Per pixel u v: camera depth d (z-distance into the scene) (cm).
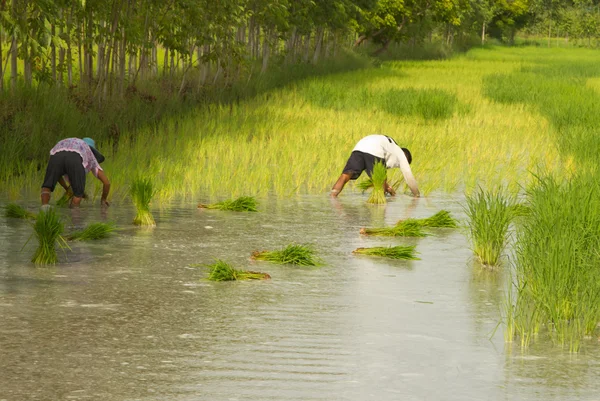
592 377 798
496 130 3141
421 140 2756
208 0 3909
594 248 1062
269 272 1209
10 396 717
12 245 1328
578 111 3419
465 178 2186
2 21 2028
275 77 5044
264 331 918
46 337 879
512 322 933
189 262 1257
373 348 871
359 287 1134
